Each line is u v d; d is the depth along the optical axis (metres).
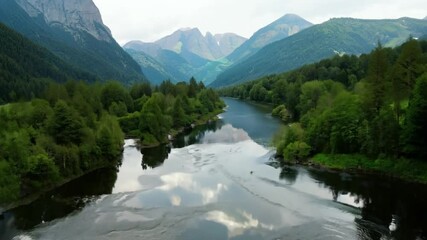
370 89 85.31
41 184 73.00
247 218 56.72
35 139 80.62
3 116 85.75
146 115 122.81
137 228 54.38
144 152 109.62
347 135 84.62
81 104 114.00
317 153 90.38
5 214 62.22
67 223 57.44
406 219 55.34
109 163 94.38
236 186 72.81
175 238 50.69
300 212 58.78
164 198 66.94
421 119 71.06
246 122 163.50
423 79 72.00
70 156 82.00
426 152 71.50
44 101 116.69
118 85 166.25
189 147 115.56
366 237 49.84
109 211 61.59
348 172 79.38
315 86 148.62
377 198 64.19
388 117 78.44
